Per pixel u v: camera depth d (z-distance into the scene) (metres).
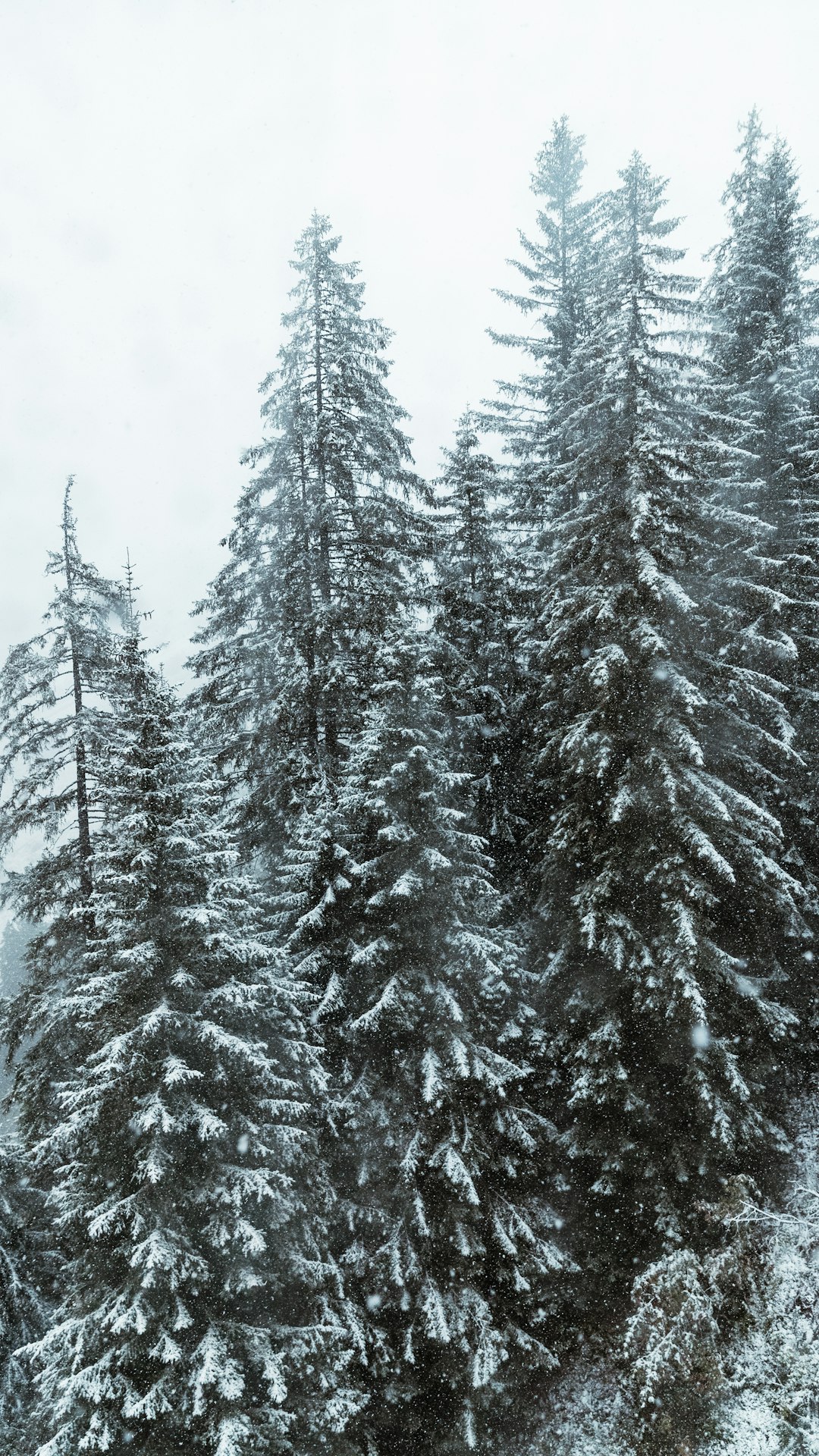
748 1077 12.05
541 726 15.51
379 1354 10.78
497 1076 11.56
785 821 14.64
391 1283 11.18
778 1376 9.81
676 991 11.48
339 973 12.62
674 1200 11.68
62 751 15.02
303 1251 10.31
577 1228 12.71
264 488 16.36
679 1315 10.43
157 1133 8.84
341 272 17.42
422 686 12.23
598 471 13.89
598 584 13.51
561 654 13.82
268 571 16.41
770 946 13.50
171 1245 8.45
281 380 17.14
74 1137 9.34
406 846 12.25
